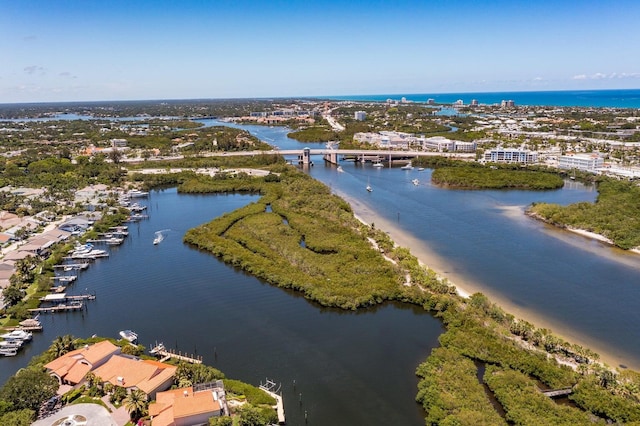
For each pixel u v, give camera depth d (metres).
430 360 125.69
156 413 102.00
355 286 172.75
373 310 162.50
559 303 165.00
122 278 193.75
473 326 142.75
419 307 163.62
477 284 180.88
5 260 199.88
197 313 161.75
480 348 130.25
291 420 107.88
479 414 101.38
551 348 131.88
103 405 107.25
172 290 180.88
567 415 101.88
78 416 103.12
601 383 114.12
